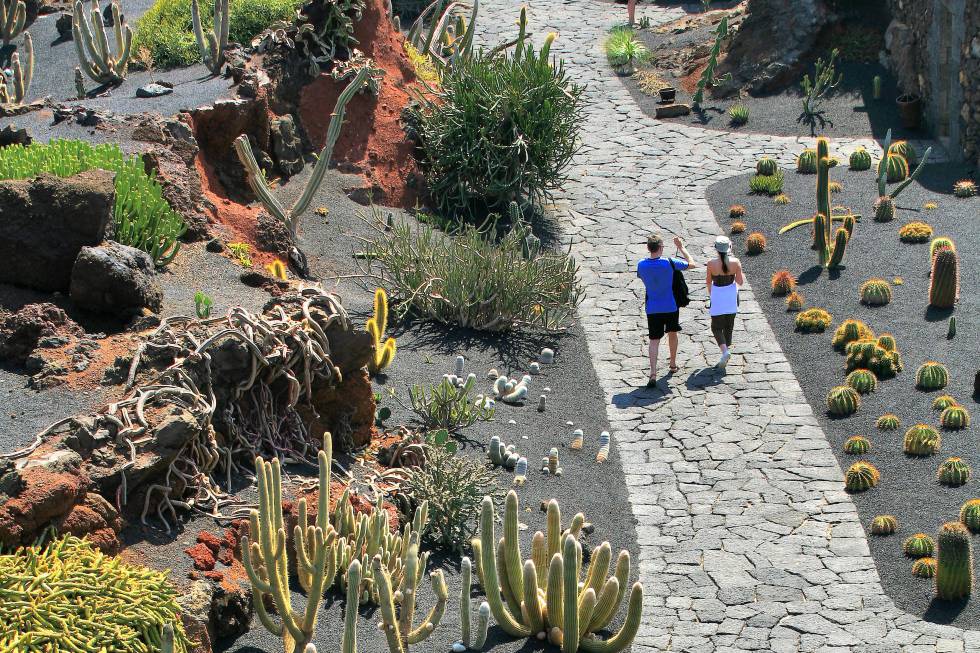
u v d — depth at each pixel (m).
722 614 10.08
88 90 19.83
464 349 14.81
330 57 19.61
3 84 20.00
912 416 13.09
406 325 15.27
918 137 22.22
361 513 9.27
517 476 11.87
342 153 19.05
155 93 17.45
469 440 12.55
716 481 12.25
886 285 15.90
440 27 24.69
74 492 8.16
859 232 18.30
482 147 19.02
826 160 17.05
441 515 10.58
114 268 10.67
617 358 15.09
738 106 24.36
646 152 22.69
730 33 27.05
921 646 9.55
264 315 10.87
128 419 9.04
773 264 17.56
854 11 25.98
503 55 20.80
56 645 7.07
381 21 21.47
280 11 21.69
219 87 17.77
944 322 15.16
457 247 15.76
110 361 10.05
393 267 15.68
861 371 13.84
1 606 7.18
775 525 11.42
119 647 7.29
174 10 21.84
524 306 15.35
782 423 13.34
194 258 13.05
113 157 12.82
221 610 8.44
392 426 12.30
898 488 11.82
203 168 16.27
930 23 21.95
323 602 9.17
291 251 15.73
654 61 27.48
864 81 24.55
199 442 9.54
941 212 18.78
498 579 9.26
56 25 24.86
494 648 9.08
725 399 13.95
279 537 8.13
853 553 10.91
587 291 17.08
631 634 8.83
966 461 12.06
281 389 10.73
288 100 18.91
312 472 10.59
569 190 21.02
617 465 12.60
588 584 9.22
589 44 29.27
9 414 9.33
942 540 10.01
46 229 10.92
